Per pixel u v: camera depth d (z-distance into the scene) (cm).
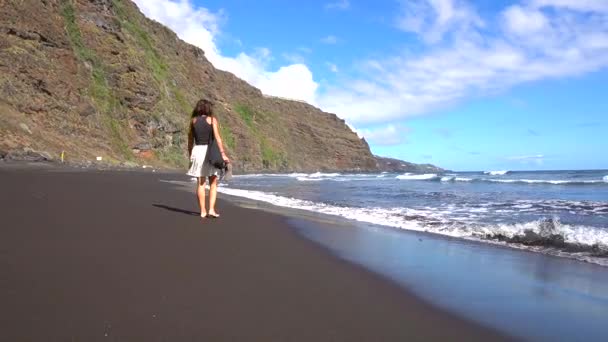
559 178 4109
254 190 1817
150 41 6981
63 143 3494
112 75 4969
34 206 694
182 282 338
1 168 1858
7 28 3691
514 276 404
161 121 5325
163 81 6262
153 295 303
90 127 4144
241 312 284
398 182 3083
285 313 288
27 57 3703
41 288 301
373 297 331
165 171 3975
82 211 677
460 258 481
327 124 16262
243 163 8250
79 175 1827
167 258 409
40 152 2831
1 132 2775
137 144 4834
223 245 493
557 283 380
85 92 4322
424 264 449
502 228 655
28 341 222
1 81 3362
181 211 775
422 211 985
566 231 612
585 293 351
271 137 10756
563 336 265
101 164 3466
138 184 1559
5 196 807
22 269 342
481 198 1389
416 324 279
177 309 281
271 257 450
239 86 11769
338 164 14488
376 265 440
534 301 330
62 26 4312
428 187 2228
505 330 273
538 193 1695
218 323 263
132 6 7562
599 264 455
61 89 3953
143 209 762
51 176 1574
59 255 392
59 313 261
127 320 257
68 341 225
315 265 426
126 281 330
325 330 263
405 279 387
